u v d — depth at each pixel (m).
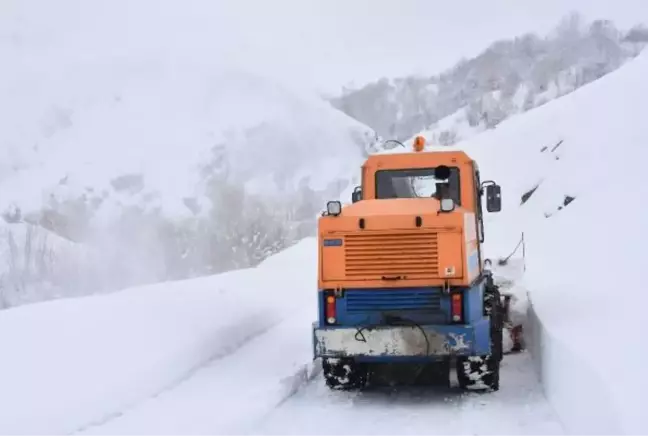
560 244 17.16
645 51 34.12
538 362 9.01
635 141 23.41
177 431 6.59
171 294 13.02
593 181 22.17
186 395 7.94
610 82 30.89
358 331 7.89
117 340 9.13
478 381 8.23
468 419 7.23
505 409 7.53
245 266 63.03
